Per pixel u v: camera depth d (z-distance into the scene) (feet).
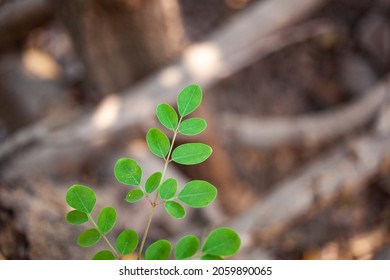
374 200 4.50
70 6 2.98
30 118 4.02
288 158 4.78
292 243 4.23
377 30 5.38
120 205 3.82
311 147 4.60
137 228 3.73
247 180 4.81
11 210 2.19
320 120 4.61
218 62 3.43
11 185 2.35
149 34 3.14
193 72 3.32
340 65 5.48
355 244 4.17
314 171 3.39
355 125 4.55
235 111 5.24
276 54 5.48
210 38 3.58
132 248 1.64
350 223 4.40
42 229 2.18
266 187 4.81
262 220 3.26
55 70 4.38
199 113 3.50
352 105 4.66
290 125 4.54
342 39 5.49
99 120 3.27
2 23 3.44
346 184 3.24
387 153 3.26
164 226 3.85
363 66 5.40
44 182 2.64
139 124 3.33
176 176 3.88
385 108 3.72
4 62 4.06
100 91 3.57
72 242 2.20
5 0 3.24
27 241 2.12
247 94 5.36
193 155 1.59
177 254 1.61
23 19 3.46
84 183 3.65
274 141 4.48
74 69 4.35
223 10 5.19
